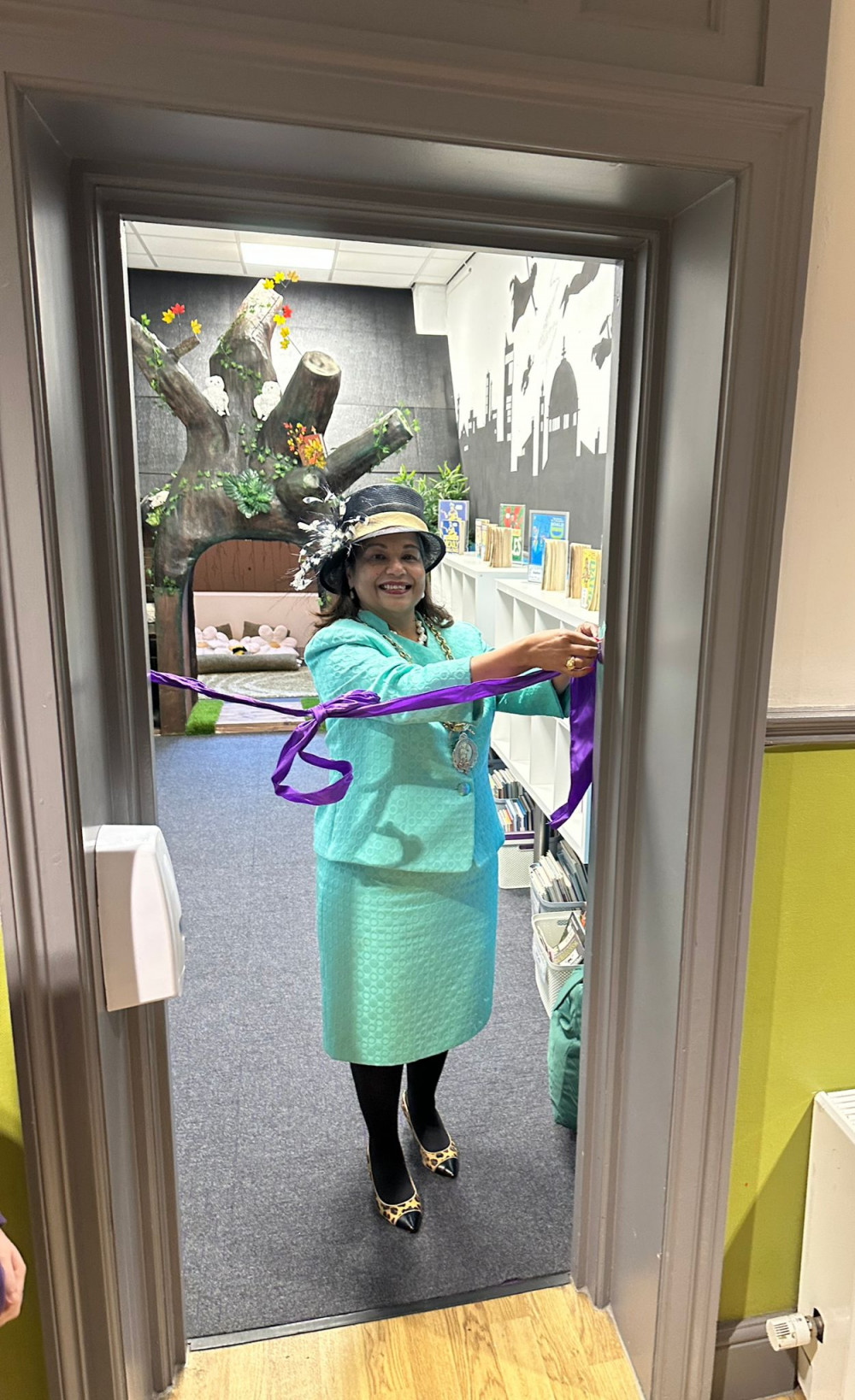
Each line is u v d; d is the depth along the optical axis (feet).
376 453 18.30
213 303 21.15
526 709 5.71
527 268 14.19
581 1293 5.58
